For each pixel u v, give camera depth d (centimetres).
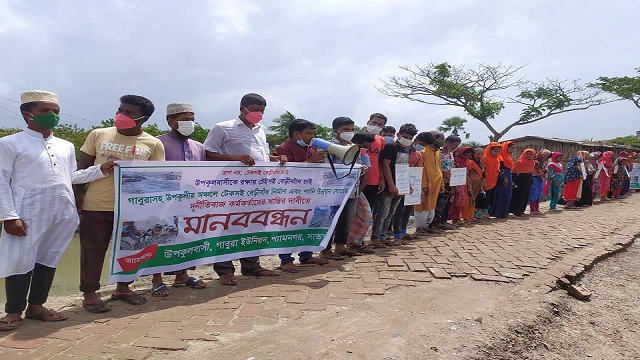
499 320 386
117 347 324
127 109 399
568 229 855
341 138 590
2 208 336
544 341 384
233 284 489
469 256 611
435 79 3003
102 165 398
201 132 2145
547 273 529
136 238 427
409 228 999
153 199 436
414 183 727
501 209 1016
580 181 1266
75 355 310
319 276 521
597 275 578
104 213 407
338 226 618
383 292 452
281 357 308
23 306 364
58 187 369
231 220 502
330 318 380
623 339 423
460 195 879
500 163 1012
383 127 688
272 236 540
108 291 487
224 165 487
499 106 3033
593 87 2902
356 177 603
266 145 544
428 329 357
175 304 424
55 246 379
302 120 564
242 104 504
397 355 313
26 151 353
